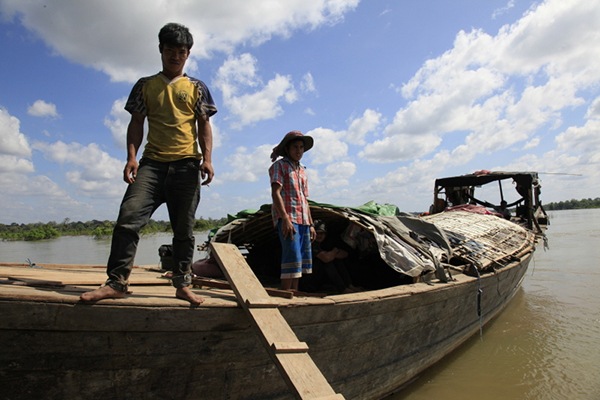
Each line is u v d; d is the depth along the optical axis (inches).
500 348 195.6
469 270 191.6
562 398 144.5
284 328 89.0
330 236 223.8
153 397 87.3
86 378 80.0
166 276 151.2
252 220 186.7
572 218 1638.8
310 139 147.3
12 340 72.7
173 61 98.3
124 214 88.5
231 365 95.5
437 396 149.1
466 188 427.5
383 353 136.0
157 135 97.3
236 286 99.7
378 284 192.1
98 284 101.8
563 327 220.8
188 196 98.2
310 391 74.1
